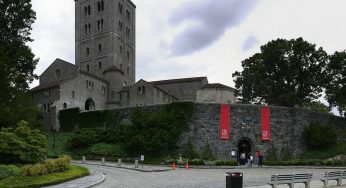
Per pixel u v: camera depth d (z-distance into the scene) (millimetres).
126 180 33688
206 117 63094
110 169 46438
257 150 63812
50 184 28562
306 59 87625
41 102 86562
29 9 63125
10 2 60812
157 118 62062
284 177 25734
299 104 83500
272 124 65500
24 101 49594
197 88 103312
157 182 31969
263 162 57906
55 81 92000
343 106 84000
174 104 64250
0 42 59031
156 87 97312
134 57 126125
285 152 65125
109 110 70875
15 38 62250
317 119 69750
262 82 86875
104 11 115438
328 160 59094
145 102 96375
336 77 86562
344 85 85062
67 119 77062
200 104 63469
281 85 86250
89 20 118000
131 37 124750
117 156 60750
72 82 88000
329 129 67375
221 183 31312
